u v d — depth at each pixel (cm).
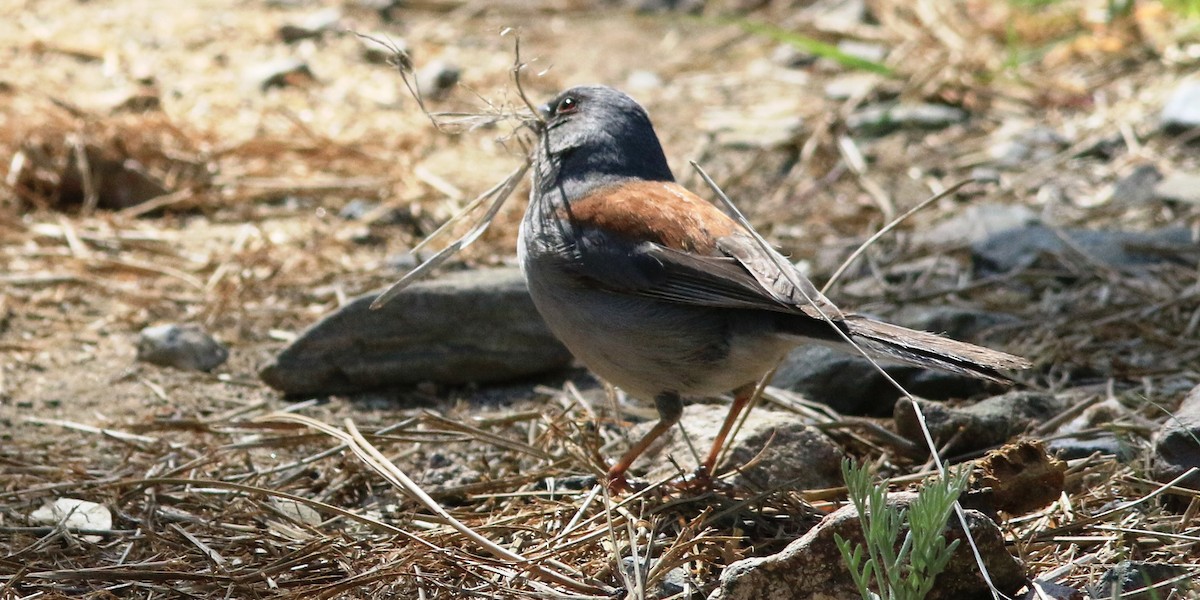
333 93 1783
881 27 1994
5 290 1236
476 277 1133
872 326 781
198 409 1052
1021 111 1703
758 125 1694
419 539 788
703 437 944
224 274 1281
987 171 1541
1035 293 1227
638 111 938
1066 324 1150
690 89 1836
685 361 838
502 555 772
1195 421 864
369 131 1656
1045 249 1280
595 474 899
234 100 1734
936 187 1512
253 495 890
